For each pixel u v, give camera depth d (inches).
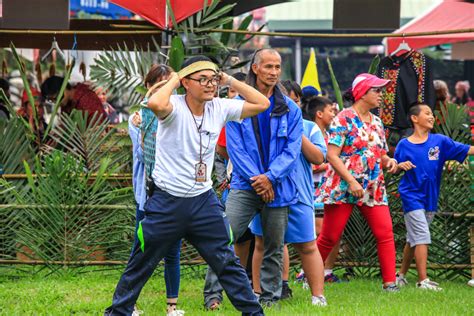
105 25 636.1
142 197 354.6
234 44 569.9
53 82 577.9
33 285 431.8
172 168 311.4
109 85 512.1
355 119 426.0
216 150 400.5
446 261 474.0
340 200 423.2
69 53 658.2
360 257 479.8
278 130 362.3
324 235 429.7
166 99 302.5
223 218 317.1
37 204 461.7
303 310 367.9
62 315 367.2
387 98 538.0
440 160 448.5
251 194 365.1
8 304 388.2
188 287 438.6
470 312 371.9
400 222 477.4
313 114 443.8
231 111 318.0
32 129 511.2
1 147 479.8
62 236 464.8
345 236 479.5
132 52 640.4
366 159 425.7
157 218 312.5
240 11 628.7
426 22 830.5
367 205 428.1
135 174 358.9
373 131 429.7
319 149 377.1
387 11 496.4
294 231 376.5
